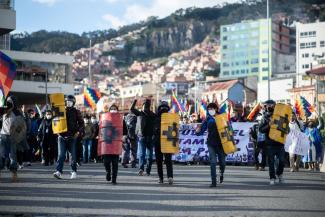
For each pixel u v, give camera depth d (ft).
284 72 479.00
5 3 104.27
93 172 57.57
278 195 38.27
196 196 37.09
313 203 34.09
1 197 35.24
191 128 78.89
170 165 45.52
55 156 75.41
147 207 31.48
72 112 48.39
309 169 70.69
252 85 409.49
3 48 246.68
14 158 45.19
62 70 255.70
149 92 468.34
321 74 249.96
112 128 44.50
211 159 43.80
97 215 28.43
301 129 64.95
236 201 34.65
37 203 32.63
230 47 564.30
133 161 67.46
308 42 457.68
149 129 53.72
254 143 66.28
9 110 45.19
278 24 535.60
